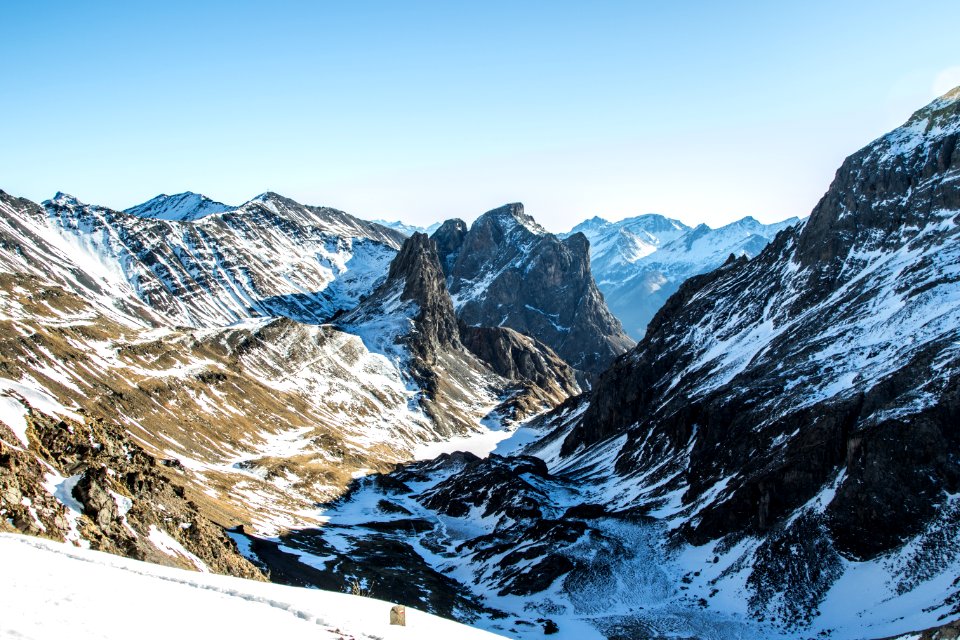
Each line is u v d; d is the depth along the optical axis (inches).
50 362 6796.3
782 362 6003.9
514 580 4554.6
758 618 3759.8
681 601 4109.3
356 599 1802.4
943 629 2517.2
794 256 7755.9
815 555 3941.9
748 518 4520.2
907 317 5329.7
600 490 6525.6
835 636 3425.2
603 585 4313.5
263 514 5816.9
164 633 1177.4
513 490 6412.4
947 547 3550.7
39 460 2326.5
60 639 1044.5
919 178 6791.3
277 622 1391.5
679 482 5693.9
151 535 2529.5
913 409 4109.3
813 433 4596.5
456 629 1756.9
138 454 3117.6
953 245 5826.8
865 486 4005.9
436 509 7106.3
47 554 1540.4
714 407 5876.0
